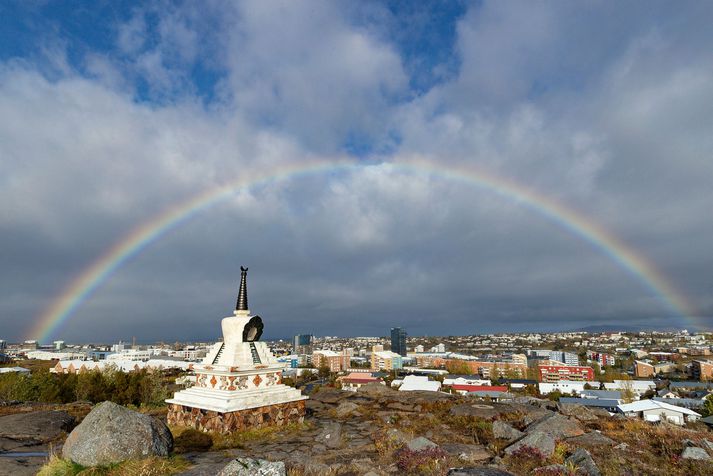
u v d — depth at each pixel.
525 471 12.46
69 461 11.96
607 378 176.88
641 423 18.70
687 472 12.69
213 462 13.14
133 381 41.66
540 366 187.88
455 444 15.29
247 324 19.20
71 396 39.41
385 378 152.75
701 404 81.00
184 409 18.22
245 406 17.41
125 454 12.09
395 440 15.09
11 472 12.22
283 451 14.81
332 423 19.17
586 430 17.41
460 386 125.00
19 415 18.78
